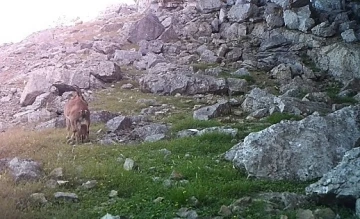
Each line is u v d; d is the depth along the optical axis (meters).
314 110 17.62
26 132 15.62
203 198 8.96
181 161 11.73
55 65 25.50
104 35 32.56
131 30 31.06
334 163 10.65
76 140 14.12
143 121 16.92
